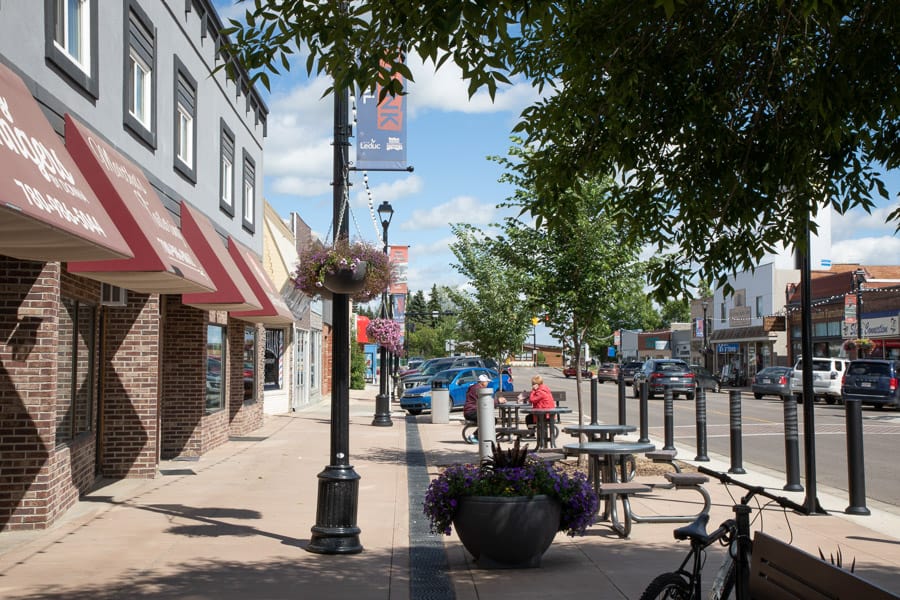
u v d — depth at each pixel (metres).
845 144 7.23
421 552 8.62
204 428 16.80
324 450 17.88
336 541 8.44
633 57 6.97
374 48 5.29
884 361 33.50
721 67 7.31
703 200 7.43
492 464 8.23
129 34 12.02
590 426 12.50
